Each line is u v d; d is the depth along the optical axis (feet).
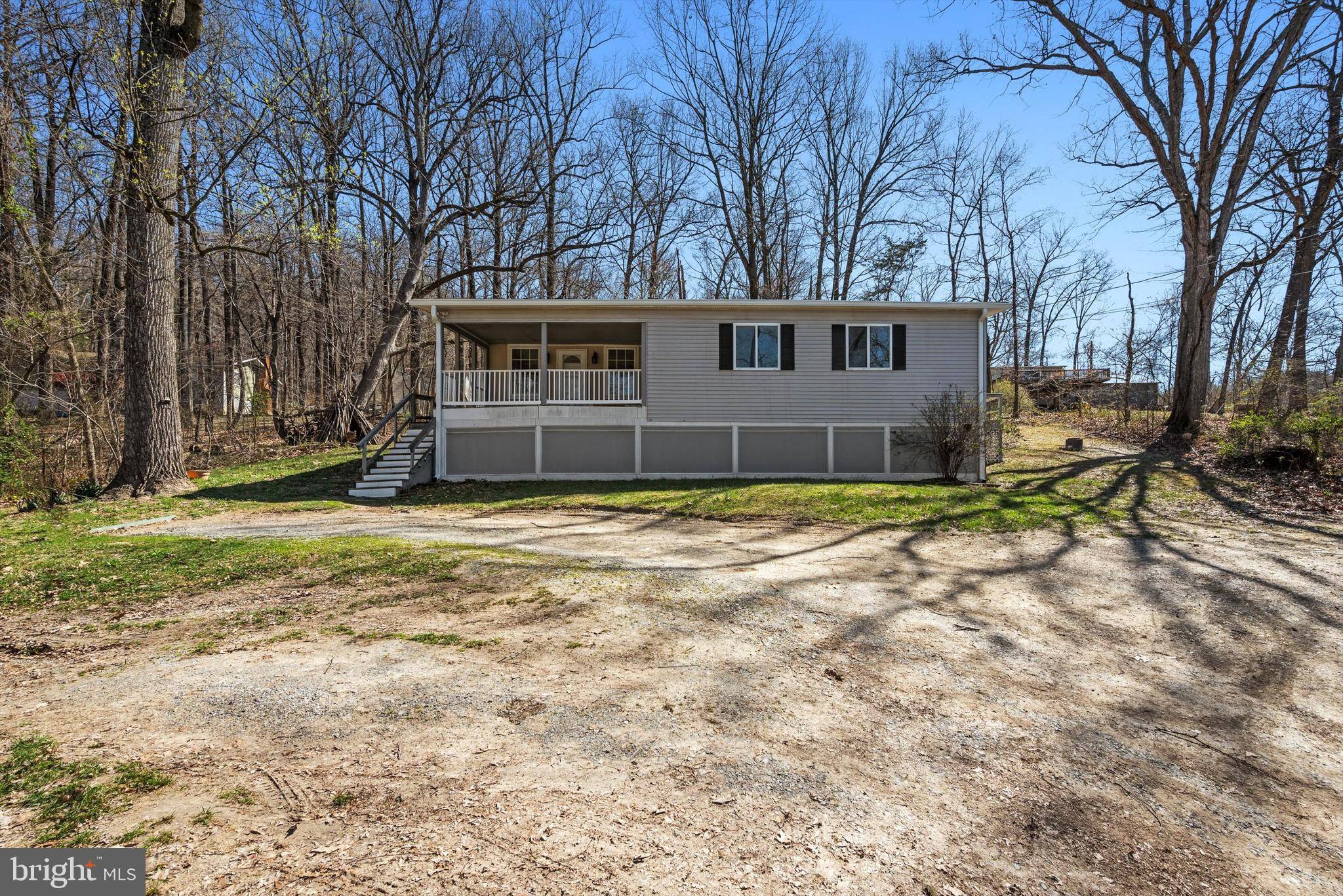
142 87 33.58
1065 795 9.86
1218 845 8.79
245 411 85.40
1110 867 8.19
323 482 46.96
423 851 7.82
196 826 8.17
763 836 8.43
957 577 22.72
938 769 10.46
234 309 75.46
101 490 39.04
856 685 13.66
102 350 50.34
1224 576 22.72
